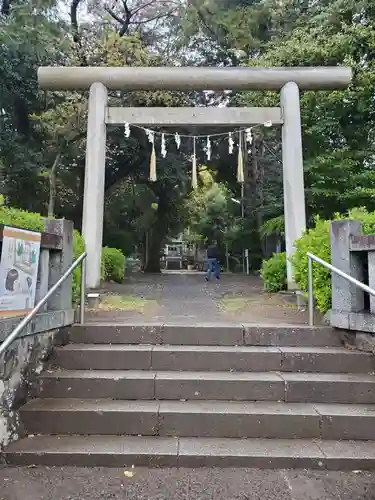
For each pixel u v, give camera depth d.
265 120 7.09
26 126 15.07
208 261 12.70
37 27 12.24
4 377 3.05
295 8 12.48
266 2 12.35
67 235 4.39
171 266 35.12
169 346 4.12
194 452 2.89
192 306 6.08
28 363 3.46
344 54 9.54
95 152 6.98
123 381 3.54
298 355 3.86
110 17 15.20
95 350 3.88
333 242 4.33
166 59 12.73
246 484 2.62
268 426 3.17
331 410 3.27
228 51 13.57
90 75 7.01
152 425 3.18
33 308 3.42
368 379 3.56
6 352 3.07
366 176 9.59
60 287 4.19
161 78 7.02
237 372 3.81
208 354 3.89
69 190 17.03
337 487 2.59
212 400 3.50
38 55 12.45
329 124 10.03
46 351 3.80
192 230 29.34
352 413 3.20
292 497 2.47
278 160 13.89
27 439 3.06
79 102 12.15
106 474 2.74
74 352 3.87
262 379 3.56
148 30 16.05
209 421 3.18
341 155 9.90
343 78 7.04
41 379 3.52
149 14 15.72
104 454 2.86
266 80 7.08
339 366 3.83
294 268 5.86
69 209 17.69
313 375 3.71
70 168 16.27
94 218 6.88
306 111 10.20
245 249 18.95
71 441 3.04
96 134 7.00
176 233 25.67
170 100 11.74
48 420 3.17
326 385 3.51
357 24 9.38
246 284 10.51
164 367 3.88
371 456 2.84
